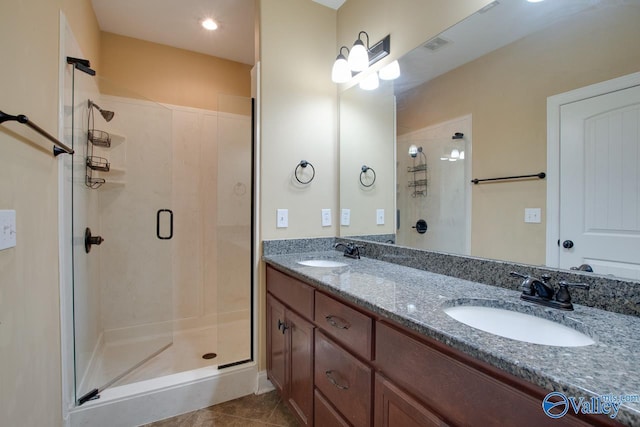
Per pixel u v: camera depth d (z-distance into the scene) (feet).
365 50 5.91
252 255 6.47
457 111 4.63
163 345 8.09
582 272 3.21
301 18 6.82
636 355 2.03
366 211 6.44
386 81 6.01
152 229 8.41
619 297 2.89
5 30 2.92
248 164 6.68
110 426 5.17
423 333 2.57
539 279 3.35
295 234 6.75
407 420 2.77
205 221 9.45
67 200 4.93
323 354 4.21
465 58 4.50
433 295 3.48
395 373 2.96
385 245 5.85
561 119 3.42
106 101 7.32
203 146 9.43
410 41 5.42
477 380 2.19
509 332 3.14
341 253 6.70
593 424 1.63
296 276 4.94
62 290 4.67
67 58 4.96
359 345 3.47
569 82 3.35
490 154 4.17
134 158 7.95
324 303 4.20
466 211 4.50
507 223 3.96
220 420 5.51
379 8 6.07
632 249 2.87
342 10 7.11
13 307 3.03
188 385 5.76
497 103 4.08
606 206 3.06
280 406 5.92
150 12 7.45
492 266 3.98
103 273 7.66
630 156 2.89
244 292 7.07
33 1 3.66
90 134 6.34
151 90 8.78
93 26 7.22
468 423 2.25
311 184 6.93
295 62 6.73
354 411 3.54
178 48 9.11
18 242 3.17
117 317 7.93
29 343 3.43
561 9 3.43
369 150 6.42
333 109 7.22
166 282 8.66
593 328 2.53
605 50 3.07
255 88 6.49
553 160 3.49
